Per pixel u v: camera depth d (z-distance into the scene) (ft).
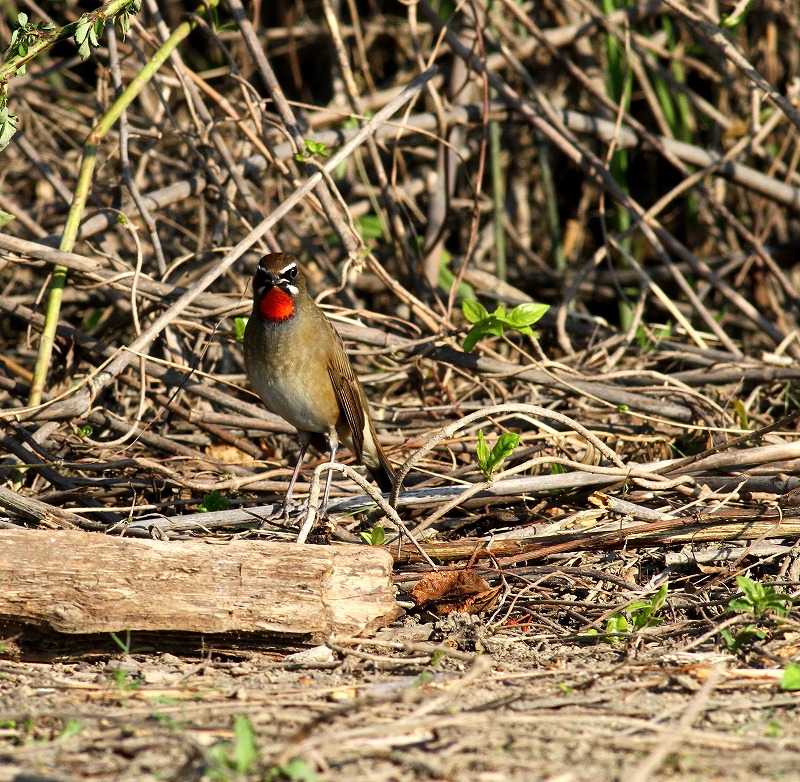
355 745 17.79
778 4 57.16
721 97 58.65
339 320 38.37
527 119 47.50
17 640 23.43
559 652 24.13
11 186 54.13
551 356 48.60
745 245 59.57
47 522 28.19
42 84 55.52
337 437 34.27
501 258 54.95
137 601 23.24
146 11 53.16
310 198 40.34
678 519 29.45
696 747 17.90
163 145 52.70
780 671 22.07
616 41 52.54
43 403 33.65
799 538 29.63
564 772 16.87
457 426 27.58
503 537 30.17
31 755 17.42
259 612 23.54
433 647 23.41
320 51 66.59
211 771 16.16
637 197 63.16
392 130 48.32
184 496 34.30
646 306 58.29
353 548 24.53
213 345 42.16
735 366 40.96
